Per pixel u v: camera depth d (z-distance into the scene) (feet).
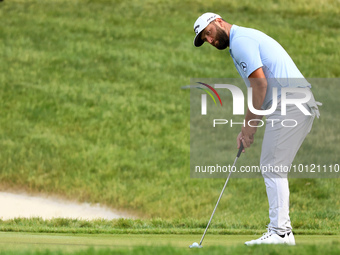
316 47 301.22
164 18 337.93
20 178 171.32
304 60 283.59
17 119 216.13
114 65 276.00
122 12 345.31
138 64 277.85
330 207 143.54
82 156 186.91
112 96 242.78
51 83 252.01
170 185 167.43
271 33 315.37
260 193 158.51
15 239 60.70
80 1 362.53
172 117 224.33
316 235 76.33
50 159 184.14
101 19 333.21
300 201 147.43
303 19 341.41
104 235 71.26
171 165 183.11
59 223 101.65
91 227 96.27
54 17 333.21
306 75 263.90
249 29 55.42
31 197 161.99
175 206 152.87
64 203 159.12
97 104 233.96
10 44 292.61
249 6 357.61
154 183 169.99
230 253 41.34
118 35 311.68
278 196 52.49
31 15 334.65
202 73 269.23
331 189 156.04
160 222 102.68
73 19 330.95
